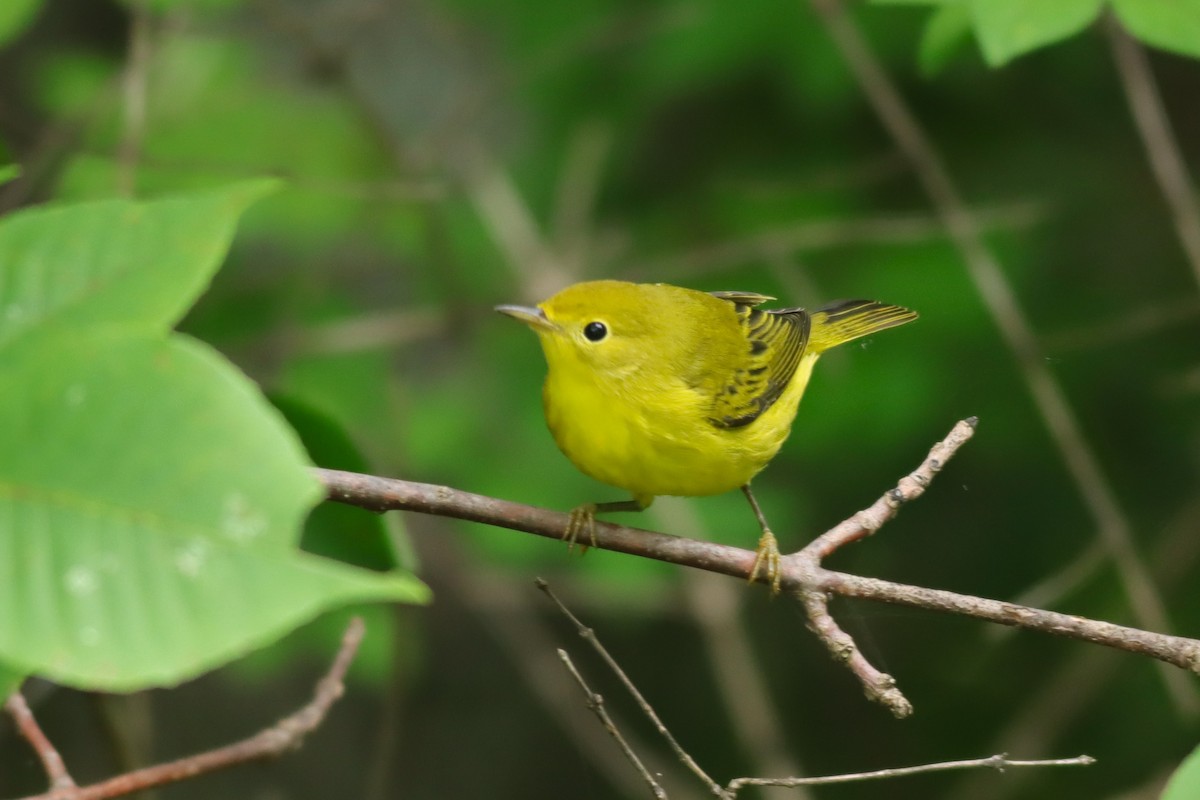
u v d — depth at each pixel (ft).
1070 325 40.65
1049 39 20.11
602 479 25.50
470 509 19.86
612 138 41.78
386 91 48.62
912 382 38.42
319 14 44.42
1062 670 43.55
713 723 49.49
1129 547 33.45
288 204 37.55
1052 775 43.50
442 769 50.65
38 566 8.24
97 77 38.34
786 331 28.73
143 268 9.46
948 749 46.62
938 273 39.11
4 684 9.70
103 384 8.63
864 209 41.22
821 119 40.98
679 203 42.11
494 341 40.45
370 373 38.83
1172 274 41.57
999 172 42.16
